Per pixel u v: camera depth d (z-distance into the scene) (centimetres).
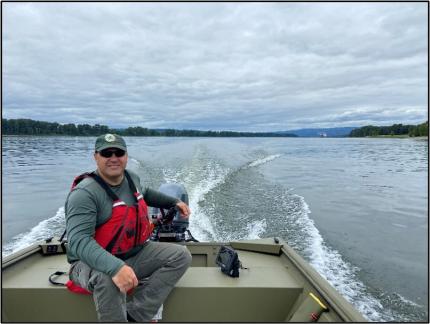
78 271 226
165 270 232
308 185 1265
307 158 2505
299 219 725
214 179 1137
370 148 3841
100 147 217
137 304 230
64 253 330
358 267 495
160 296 232
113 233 221
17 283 254
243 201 870
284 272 285
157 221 321
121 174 228
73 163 1988
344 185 1309
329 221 757
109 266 193
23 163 1973
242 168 1470
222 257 282
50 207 912
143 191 280
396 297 406
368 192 1170
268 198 921
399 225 746
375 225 743
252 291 249
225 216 734
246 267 297
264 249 343
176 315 249
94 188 215
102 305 206
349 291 421
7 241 632
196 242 365
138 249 239
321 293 228
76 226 204
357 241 618
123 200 228
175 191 467
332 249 569
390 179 1495
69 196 213
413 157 2670
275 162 1991
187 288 247
